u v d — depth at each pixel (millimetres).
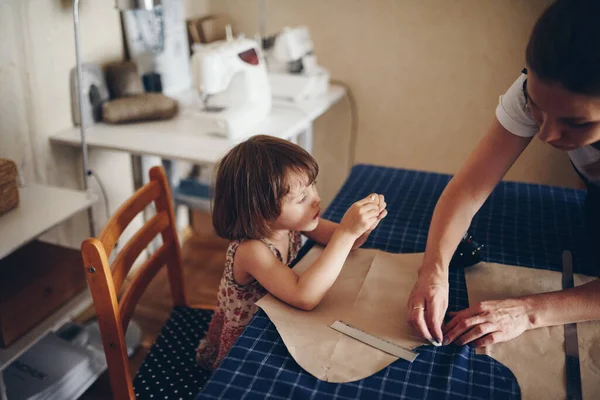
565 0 704
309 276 989
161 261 1417
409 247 1206
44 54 1805
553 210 1387
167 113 2018
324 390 821
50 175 1920
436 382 839
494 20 2174
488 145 1069
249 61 1863
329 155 2670
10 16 1669
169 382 1245
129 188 2326
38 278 1459
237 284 1127
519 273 1105
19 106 1757
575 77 690
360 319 968
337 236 1021
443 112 2395
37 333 1439
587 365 874
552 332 939
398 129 2494
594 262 1157
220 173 1086
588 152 975
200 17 2479
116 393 1178
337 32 2408
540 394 821
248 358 878
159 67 2195
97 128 1948
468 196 1076
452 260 1104
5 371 1642
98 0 1970
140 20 2098
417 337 929
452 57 2285
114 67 2018
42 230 1371
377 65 2404
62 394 1639
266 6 2469
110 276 1072
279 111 2086
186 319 1446
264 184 1013
